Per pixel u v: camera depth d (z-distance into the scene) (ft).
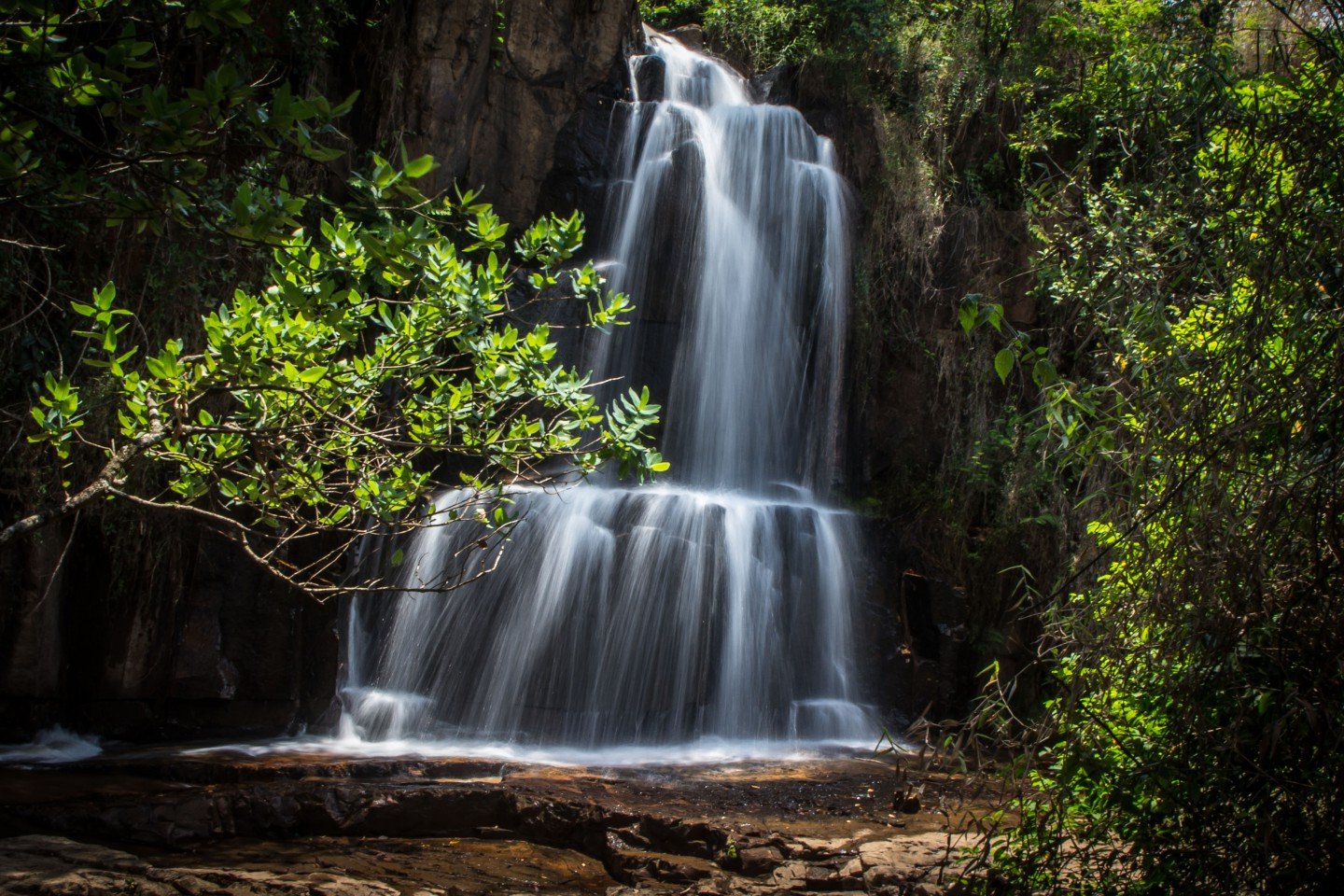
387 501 14.55
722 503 36.14
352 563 33.55
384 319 13.97
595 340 40.19
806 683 36.04
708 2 56.29
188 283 29.09
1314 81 11.43
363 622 33.45
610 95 44.16
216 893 16.96
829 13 48.85
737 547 35.22
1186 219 13.21
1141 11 42.60
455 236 38.42
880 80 47.73
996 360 11.85
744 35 52.49
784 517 36.86
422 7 36.22
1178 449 11.05
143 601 29.01
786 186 43.27
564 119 40.88
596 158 42.24
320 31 34.17
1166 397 11.50
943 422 41.57
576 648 32.71
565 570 33.14
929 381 42.27
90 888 16.37
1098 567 14.83
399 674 32.55
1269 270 10.68
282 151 9.09
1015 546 37.83
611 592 33.30
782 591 35.94
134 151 10.23
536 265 40.86
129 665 28.91
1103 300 13.98
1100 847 14.39
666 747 32.50
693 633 33.68
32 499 27.27
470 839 22.35
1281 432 10.59
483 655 32.42
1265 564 10.68
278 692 31.01
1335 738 10.43
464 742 31.40
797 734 34.99
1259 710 11.00
